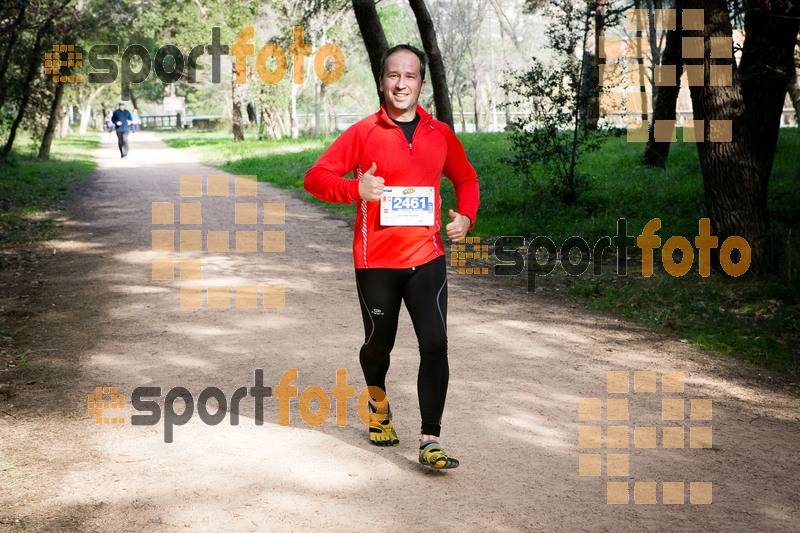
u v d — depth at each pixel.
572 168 13.58
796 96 17.50
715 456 3.98
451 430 4.18
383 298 3.63
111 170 22.66
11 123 23.97
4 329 6.12
